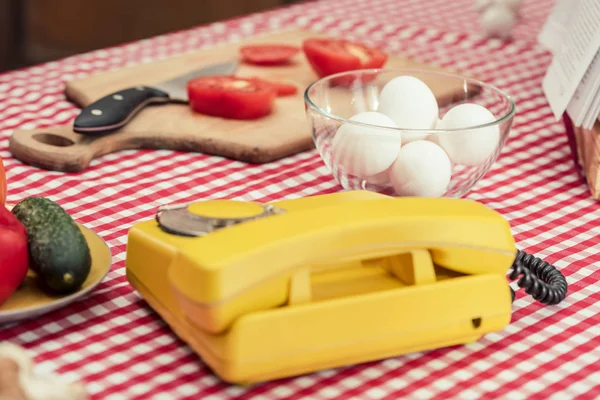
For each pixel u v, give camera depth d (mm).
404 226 840
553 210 1257
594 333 940
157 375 835
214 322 770
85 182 1266
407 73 1304
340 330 810
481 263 874
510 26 1994
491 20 1987
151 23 3945
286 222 817
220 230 810
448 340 874
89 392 803
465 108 1155
